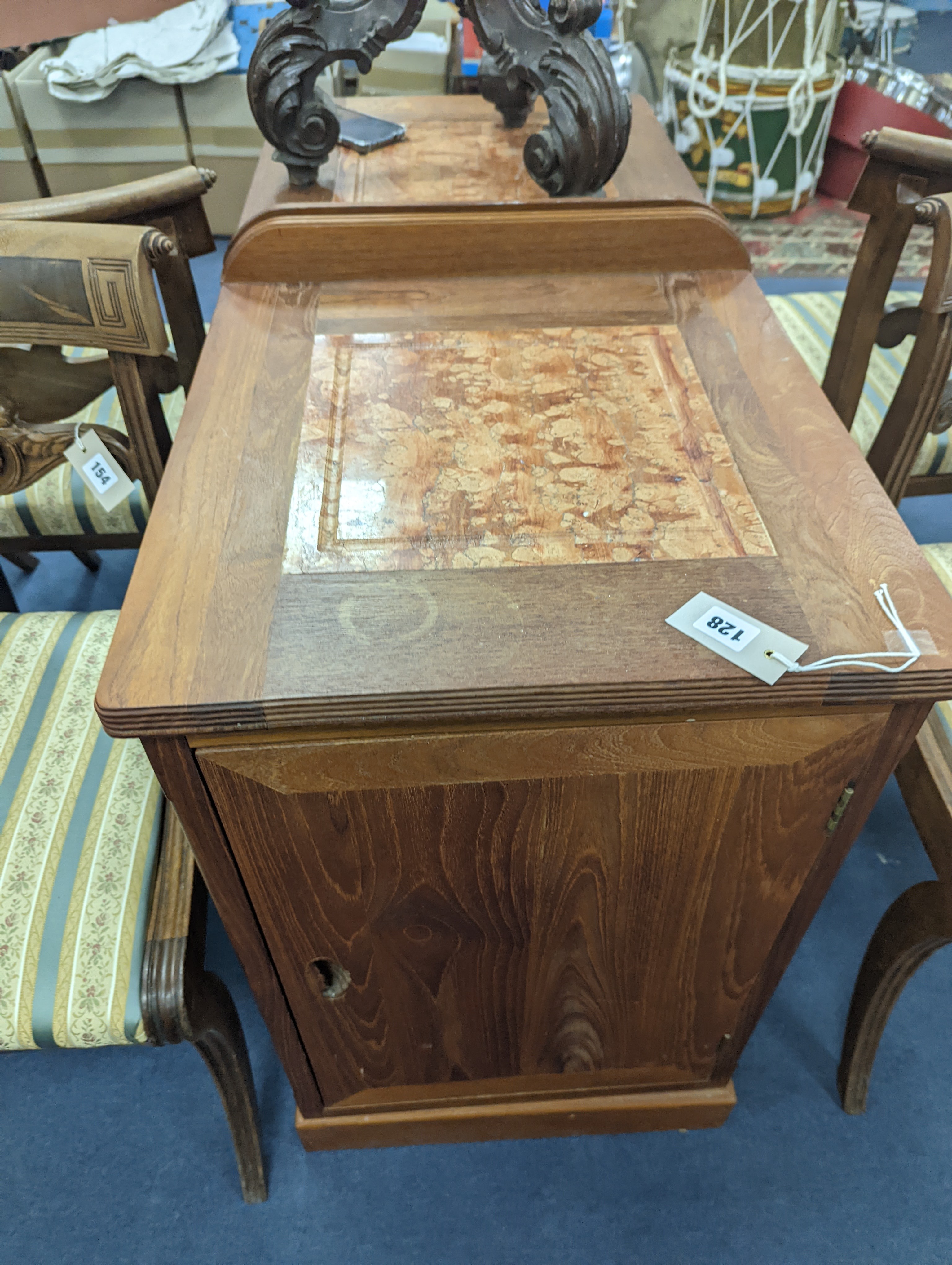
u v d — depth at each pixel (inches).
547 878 30.7
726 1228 41.4
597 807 28.2
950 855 34.3
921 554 27.5
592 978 35.5
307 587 26.5
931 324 38.0
